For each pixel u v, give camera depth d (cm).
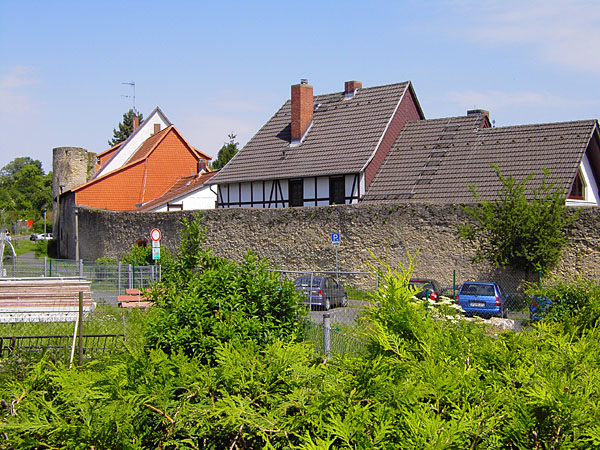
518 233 2131
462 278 2316
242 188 3434
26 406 398
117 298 1923
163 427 384
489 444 327
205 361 567
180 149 4816
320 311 1773
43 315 1528
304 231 2745
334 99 3638
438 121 3272
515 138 2856
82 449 355
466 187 2725
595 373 365
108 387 391
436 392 349
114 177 4572
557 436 324
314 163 3231
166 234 3198
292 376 403
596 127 2717
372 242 2550
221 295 615
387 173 3086
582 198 2745
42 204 11806
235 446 379
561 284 833
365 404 361
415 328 412
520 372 366
